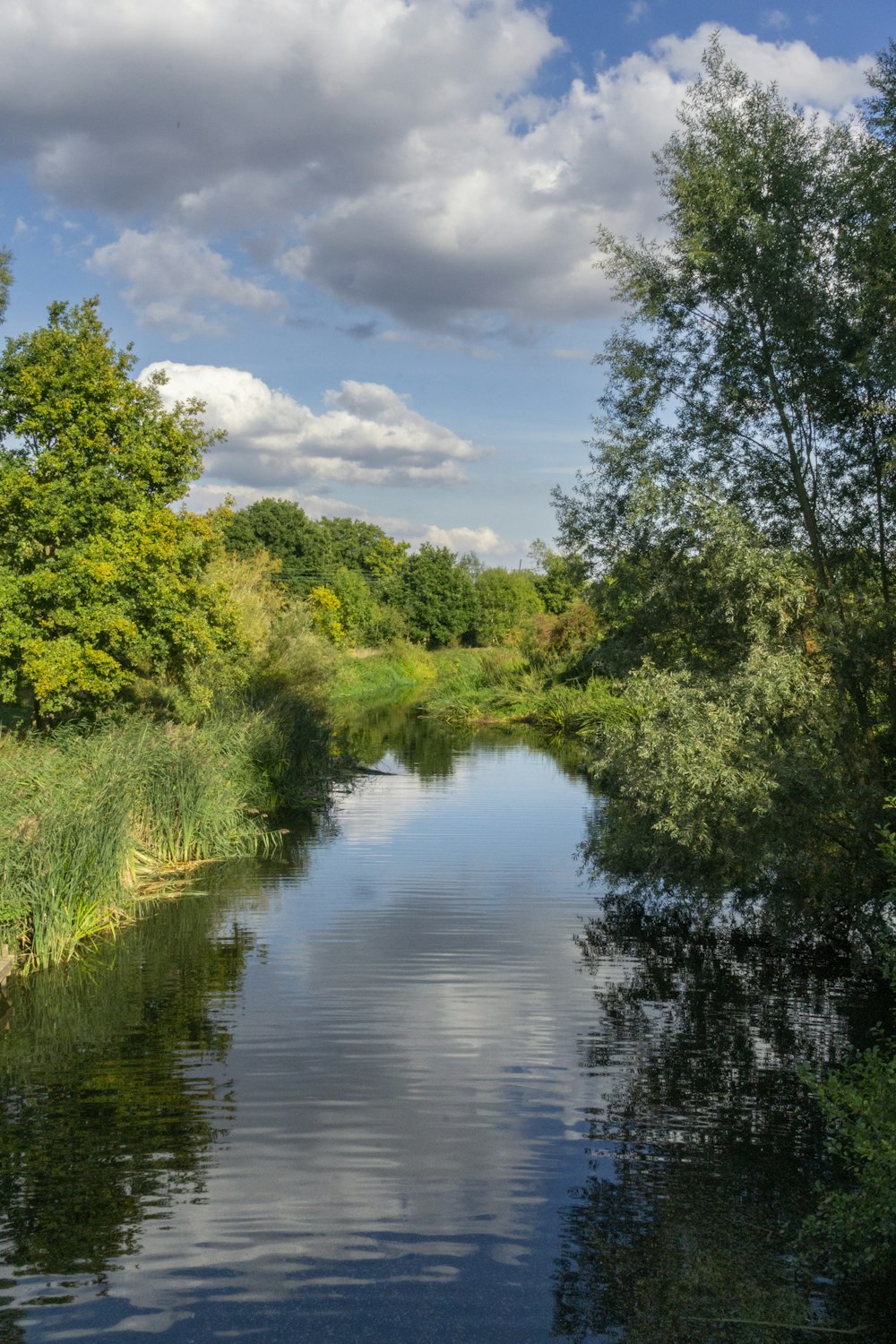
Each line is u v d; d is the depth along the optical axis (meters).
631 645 12.64
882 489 11.19
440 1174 6.20
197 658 20.39
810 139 11.97
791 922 10.65
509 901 13.17
